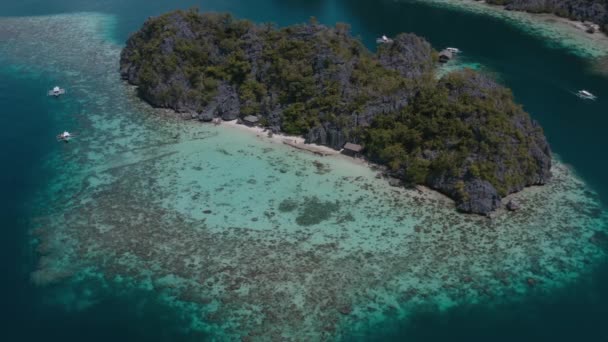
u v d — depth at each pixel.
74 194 96.19
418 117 105.44
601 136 120.56
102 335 69.00
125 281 76.81
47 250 82.44
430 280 77.88
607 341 69.56
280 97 121.69
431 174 98.62
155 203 93.25
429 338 69.25
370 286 76.50
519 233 87.62
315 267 79.31
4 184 99.31
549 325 71.62
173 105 128.62
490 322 71.88
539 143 104.75
